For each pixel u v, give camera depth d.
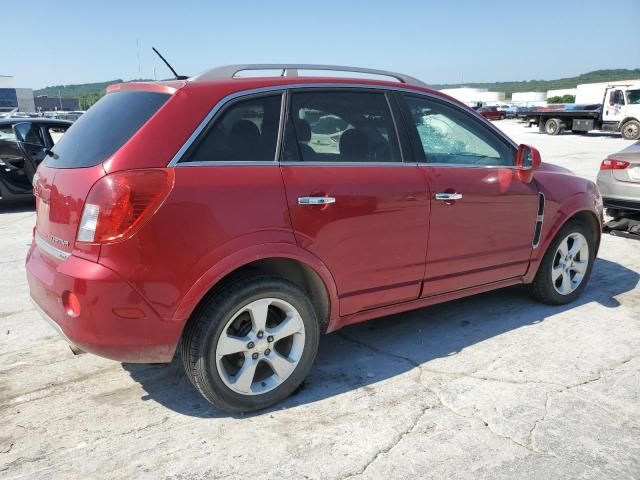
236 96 2.92
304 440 2.78
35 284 2.93
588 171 13.07
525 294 4.91
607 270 5.61
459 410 3.04
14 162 8.80
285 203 2.91
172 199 2.62
